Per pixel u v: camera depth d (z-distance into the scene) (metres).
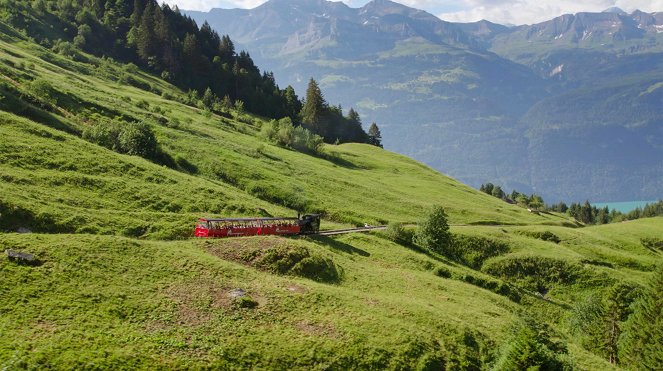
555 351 44.50
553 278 90.00
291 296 48.12
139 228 61.50
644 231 129.38
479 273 83.69
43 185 63.81
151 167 84.62
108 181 72.50
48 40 194.62
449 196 146.50
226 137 135.00
